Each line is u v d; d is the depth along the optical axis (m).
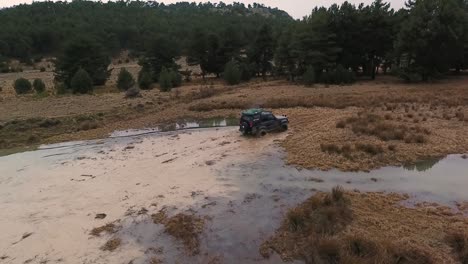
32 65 110.12
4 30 127.19
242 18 175.25
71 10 181.62
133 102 37.62
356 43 53.53
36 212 14.61
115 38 133.88
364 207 13.40
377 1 54.03
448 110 27.98
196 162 19.59
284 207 13.94
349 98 35.66
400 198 14.23
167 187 16.44
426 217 12.55
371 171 17.16
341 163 18.06
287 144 21.58
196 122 30.03
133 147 23.25
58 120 30.20
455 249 10.51
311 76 47.69
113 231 12.88
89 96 42.44
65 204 15.20
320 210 12.91
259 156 19.95
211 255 11.17
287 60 55.94
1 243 12.45
